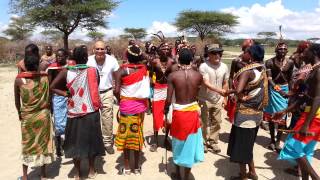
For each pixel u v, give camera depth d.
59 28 39.59
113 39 39.16
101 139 5.99
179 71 5.54
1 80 20.14
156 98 7.27
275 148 7.36
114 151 7.39
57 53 6.78
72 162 6.84
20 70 5.97
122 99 6.09
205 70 6.86
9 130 8.94
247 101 5.49
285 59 7.28
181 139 5.55
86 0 40.38
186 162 5.61
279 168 6.49
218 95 7.00
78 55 5.69
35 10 38.06
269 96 7.23
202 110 7.17
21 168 6.57
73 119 5.80
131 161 6.89
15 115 10.58
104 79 6.98
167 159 6.95
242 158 5.63
